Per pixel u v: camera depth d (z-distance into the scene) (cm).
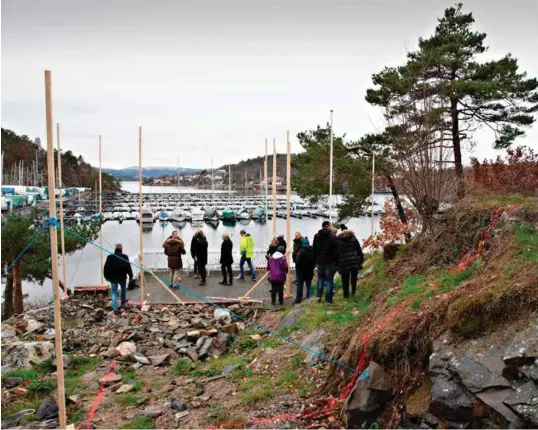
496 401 482
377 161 2066
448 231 1009
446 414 509
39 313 1385
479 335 561
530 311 546
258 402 718
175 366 937
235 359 947
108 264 1330
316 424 606
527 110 1955
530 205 870
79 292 1606
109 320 1277
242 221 6900
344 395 653
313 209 8025
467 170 1694
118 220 6800
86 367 954
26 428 684
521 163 1712
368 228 5347
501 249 754
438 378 538
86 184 15088
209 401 753
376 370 605
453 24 2056
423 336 616
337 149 2211
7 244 1702
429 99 1177
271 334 1071
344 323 925
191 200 11206
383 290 1021
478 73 1886
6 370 912
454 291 661
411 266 1027
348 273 1139
